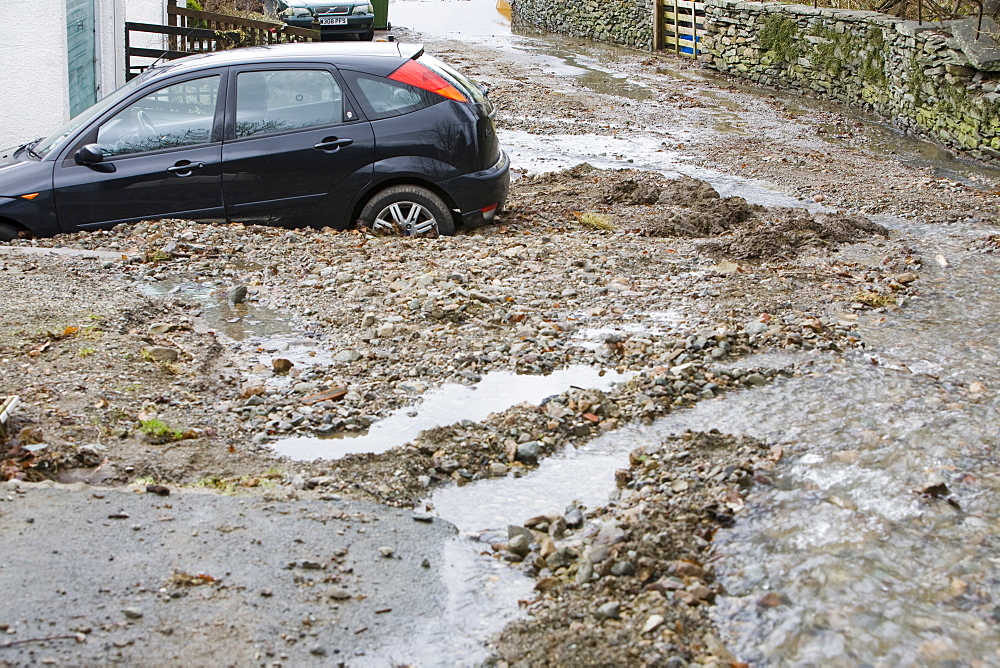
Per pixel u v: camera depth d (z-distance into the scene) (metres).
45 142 9.05
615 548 4.22
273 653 3.58
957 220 10.43
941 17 17.03
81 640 3.54
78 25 13.29
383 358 6.44
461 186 9.05
